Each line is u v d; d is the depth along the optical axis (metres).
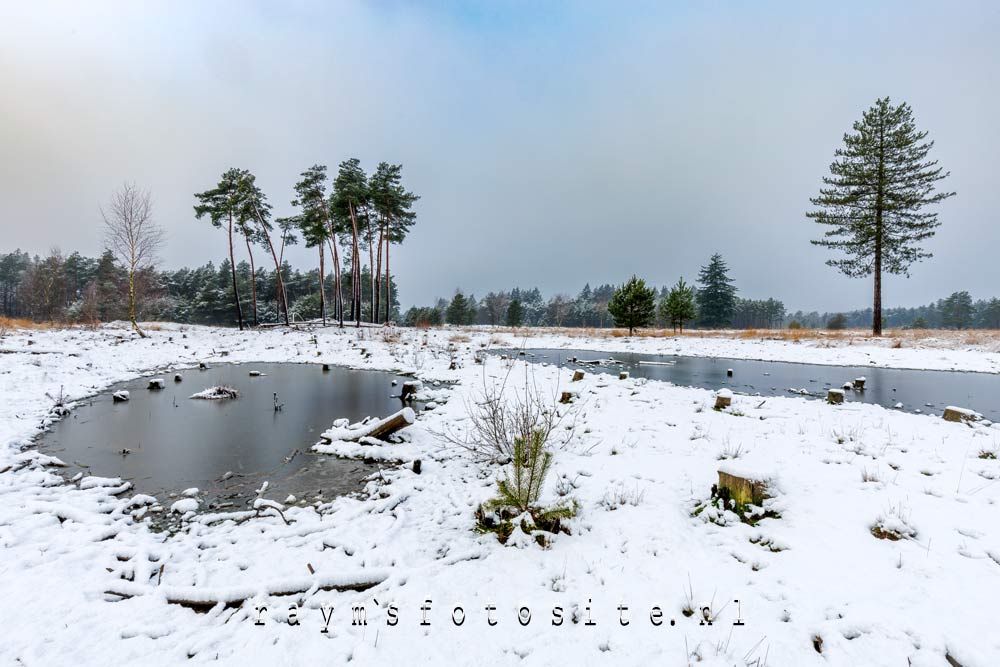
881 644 2.69
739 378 13.73
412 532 4.46
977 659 2.39
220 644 2.91
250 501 5.39
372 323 39.16
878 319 25.31
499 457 6.30
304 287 68.38
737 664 2.60
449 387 12.18
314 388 12.27
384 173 34.78
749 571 3.52
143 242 24.23
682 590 3.32
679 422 7.84
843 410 8.62
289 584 3.47
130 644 2.92
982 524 3.89
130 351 18.17
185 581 3.69
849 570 3.41
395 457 6.72
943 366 15.19
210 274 64.94
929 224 24.61
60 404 9.60
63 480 5.94
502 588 3.46
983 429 6.95
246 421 8.86
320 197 35.12
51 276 50.94
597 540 4.08
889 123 25.78
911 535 3.80
